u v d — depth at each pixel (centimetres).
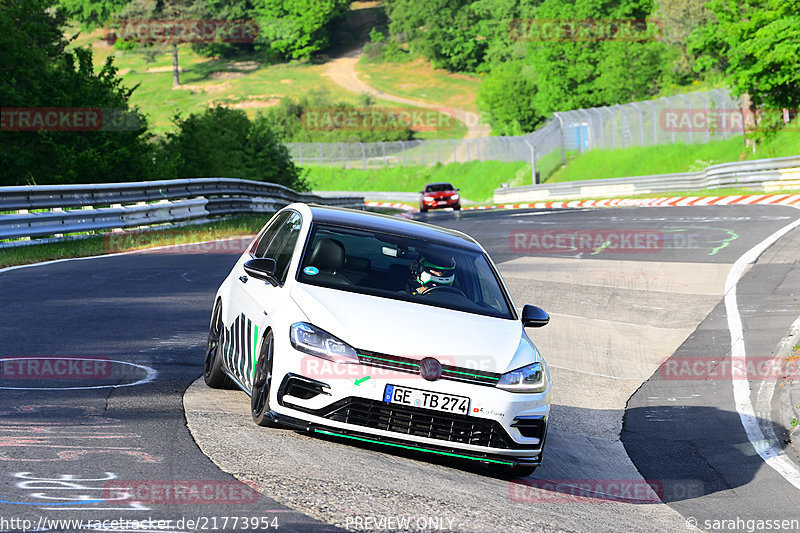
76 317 3184
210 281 4466
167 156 10612
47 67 9806
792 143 13875
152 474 1534
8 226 5338
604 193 15262
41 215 5603
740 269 5128
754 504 1866
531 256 6038
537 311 2117
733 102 15638
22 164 9100
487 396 1791
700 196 11188
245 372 2062
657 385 2994
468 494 1678
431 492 1642
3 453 1580
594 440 2386
